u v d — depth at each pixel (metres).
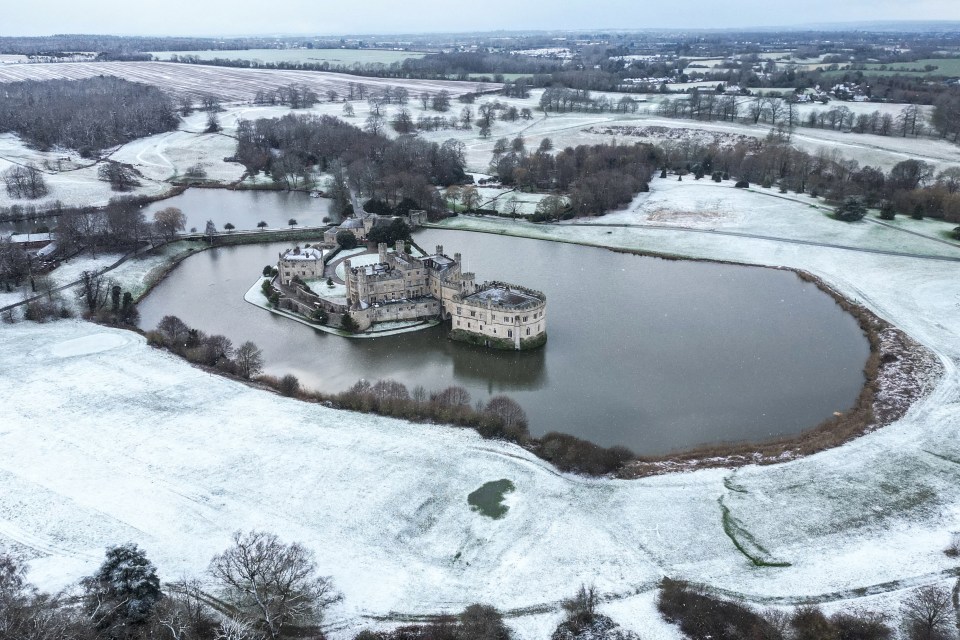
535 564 130.12
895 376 198.38
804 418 181.62
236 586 117.00
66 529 137.50
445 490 150.12
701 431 175.88
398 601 121.88
